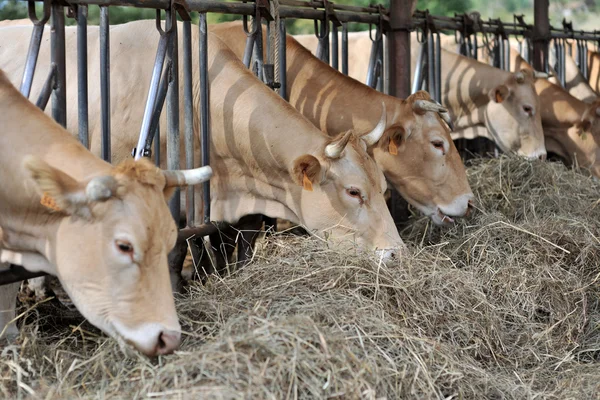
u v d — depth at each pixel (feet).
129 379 9.50
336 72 18.25
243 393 8.81
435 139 17.46
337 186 14.21
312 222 14.52
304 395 9.20
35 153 10.16
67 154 10.08
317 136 14.55
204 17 14.93
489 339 12.93
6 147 10.32
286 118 14.78
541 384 12.31
